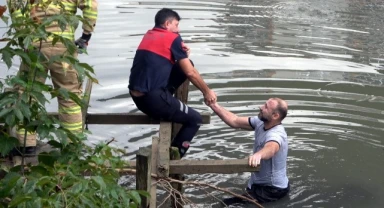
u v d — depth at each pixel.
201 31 12.09
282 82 9.59
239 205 6.44
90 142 7.49
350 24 13.45
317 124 8.32
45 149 5.71
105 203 3.57
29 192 3.35
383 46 11.82
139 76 6.46
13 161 5.39
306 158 7.49
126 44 10.96
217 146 7.65
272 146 6.20
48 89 3.82
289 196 6.64
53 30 5.21
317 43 11.77
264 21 13.23
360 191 6.84
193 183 5.49
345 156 7.59
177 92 6.93
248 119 6.68
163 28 6.63
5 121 3.70
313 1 15.60
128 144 7.54
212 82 9.45
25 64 4.06
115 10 13.18
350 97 9.21
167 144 5.91
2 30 9.95
